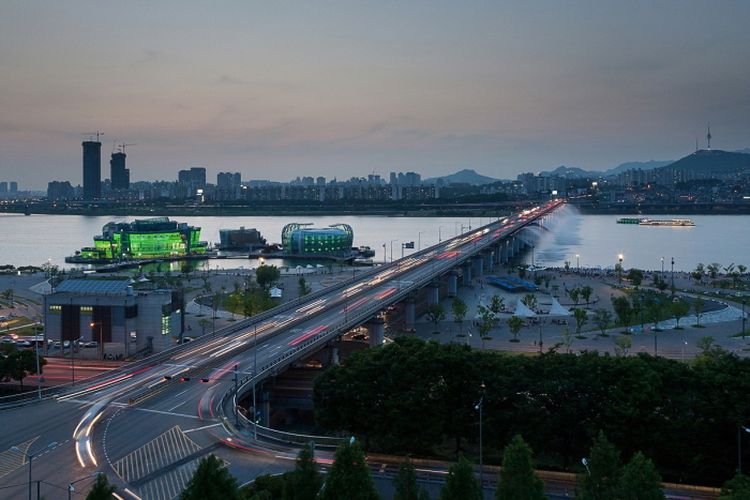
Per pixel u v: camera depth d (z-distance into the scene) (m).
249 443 108.50
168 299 192.25
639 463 73.31
